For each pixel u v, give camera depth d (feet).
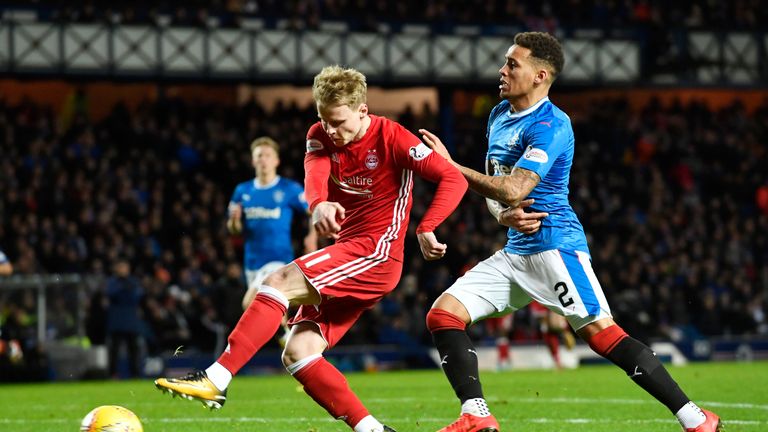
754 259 171.83
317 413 58.70
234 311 123.95
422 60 172.45
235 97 195.62
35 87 184.55
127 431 36.76
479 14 177.27
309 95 200.34
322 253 37.58
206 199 150.71
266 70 164.04
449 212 37.58
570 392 75.41
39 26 153.99
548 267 40.11
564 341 129.90
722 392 72.64
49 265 128.67
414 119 180.65
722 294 153.89
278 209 82.07
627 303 145.69
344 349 129.18
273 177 82.84
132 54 157.99
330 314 38.29
